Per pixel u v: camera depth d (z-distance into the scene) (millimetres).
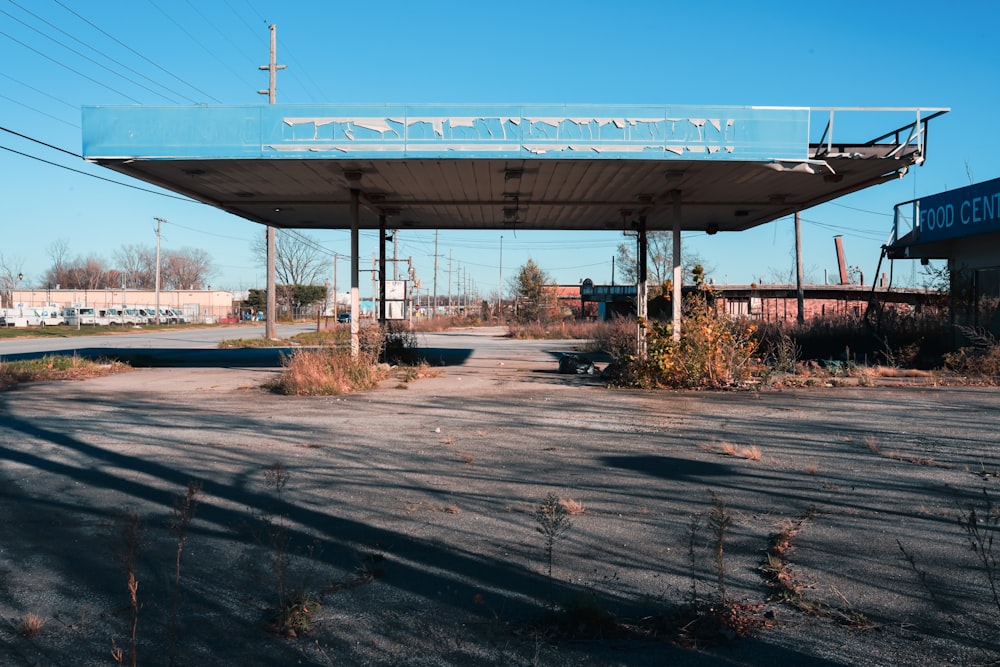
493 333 55906
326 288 101375
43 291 98250
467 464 8500
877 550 5492
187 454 9070
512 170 15328
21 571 5133
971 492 7156
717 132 13711
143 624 4289
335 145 13844
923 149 13922
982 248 20562
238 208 21141
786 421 11453
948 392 14859
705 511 6539
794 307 41875
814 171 14062
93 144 13914
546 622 4273
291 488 7422
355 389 15773
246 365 23328
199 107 13906
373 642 4066
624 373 16922
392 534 5934
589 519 6324
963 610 4430
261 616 4395
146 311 81312
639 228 21109
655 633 4148
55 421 11672
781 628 4215
